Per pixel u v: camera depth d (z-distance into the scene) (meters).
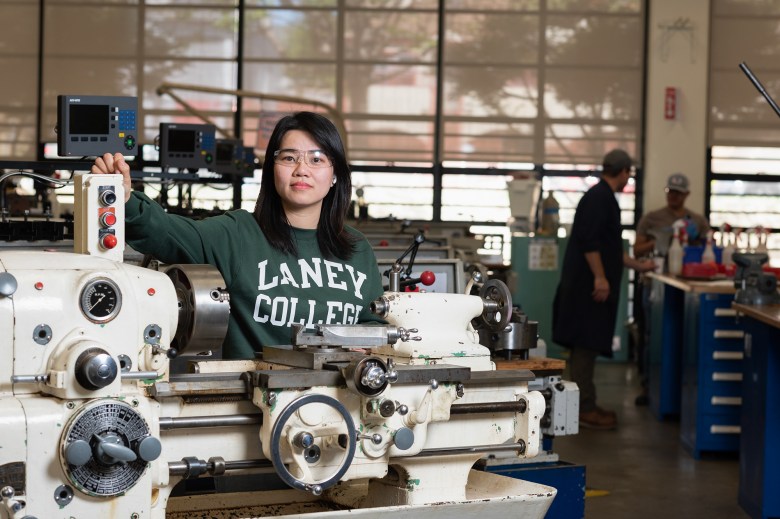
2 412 1.49
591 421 5.75
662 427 5.86
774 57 9.36
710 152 9.44
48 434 1.50
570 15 9.44
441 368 1.78
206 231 2.13
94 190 1.74
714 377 5.01
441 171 9.60
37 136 9.39
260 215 2.22
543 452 3.29
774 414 3.92
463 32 9.51
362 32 9.52
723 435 5.05
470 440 1.89
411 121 9.57
